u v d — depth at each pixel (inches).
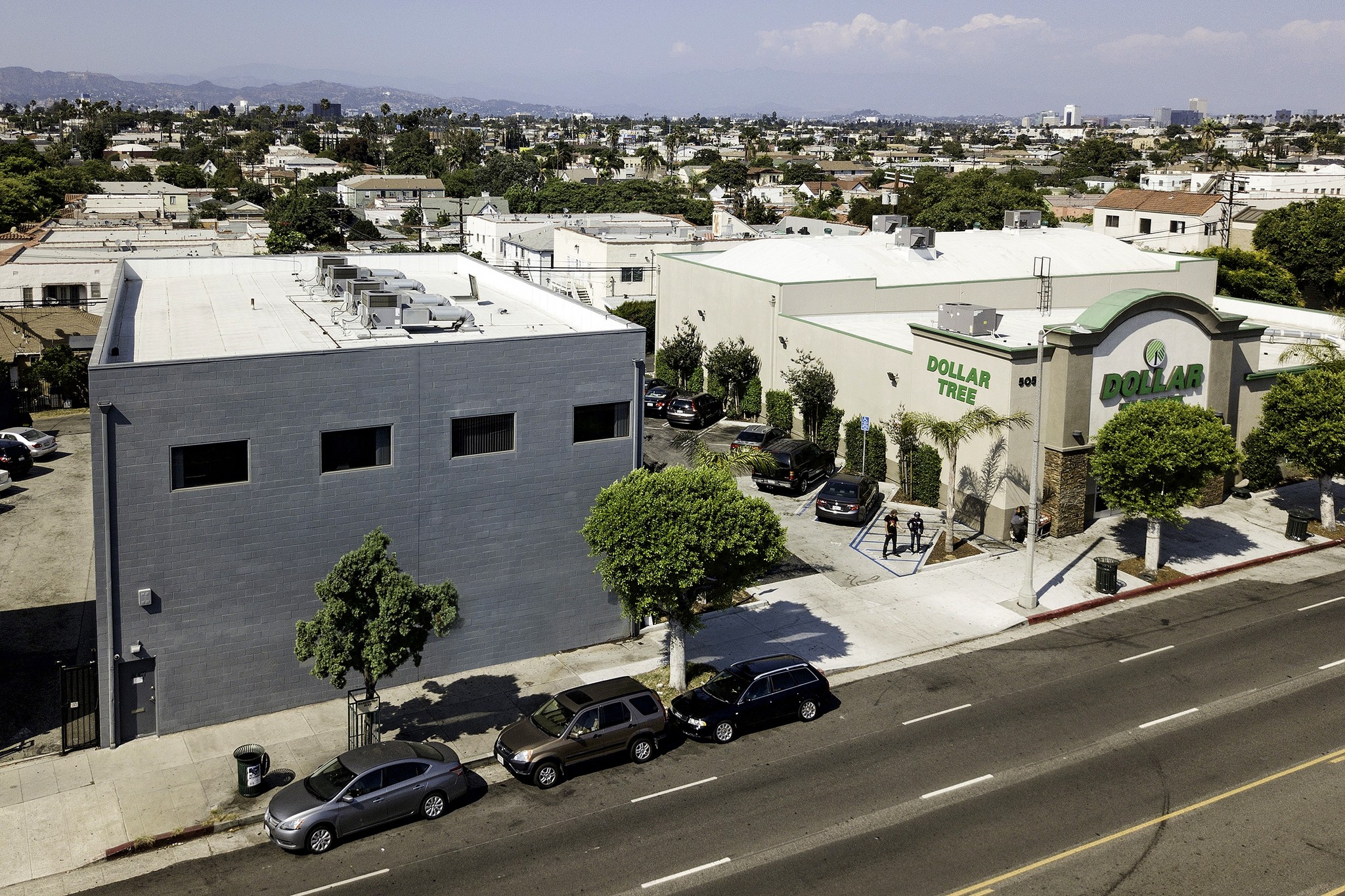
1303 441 1448.1
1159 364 1469.0
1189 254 3164.4
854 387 1758.1
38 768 888.9
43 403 2220.7
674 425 2033.7
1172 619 1211.2
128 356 1018.7
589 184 5639.8
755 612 1222.3
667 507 976.3
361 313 1190.3
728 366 2033.7
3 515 1544.0
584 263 2982.3
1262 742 933.8
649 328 2753.4
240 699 971.9
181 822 814.5
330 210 4739.2
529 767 863.1
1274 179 4918.8
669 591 976.9
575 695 927.0
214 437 920.3
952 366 1508.4
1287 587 1305.4
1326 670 1077.8
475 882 739.4
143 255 2878.9
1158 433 1277.1
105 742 921.5
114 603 907.4
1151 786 862.5
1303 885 733.9
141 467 896.3
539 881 739.4
